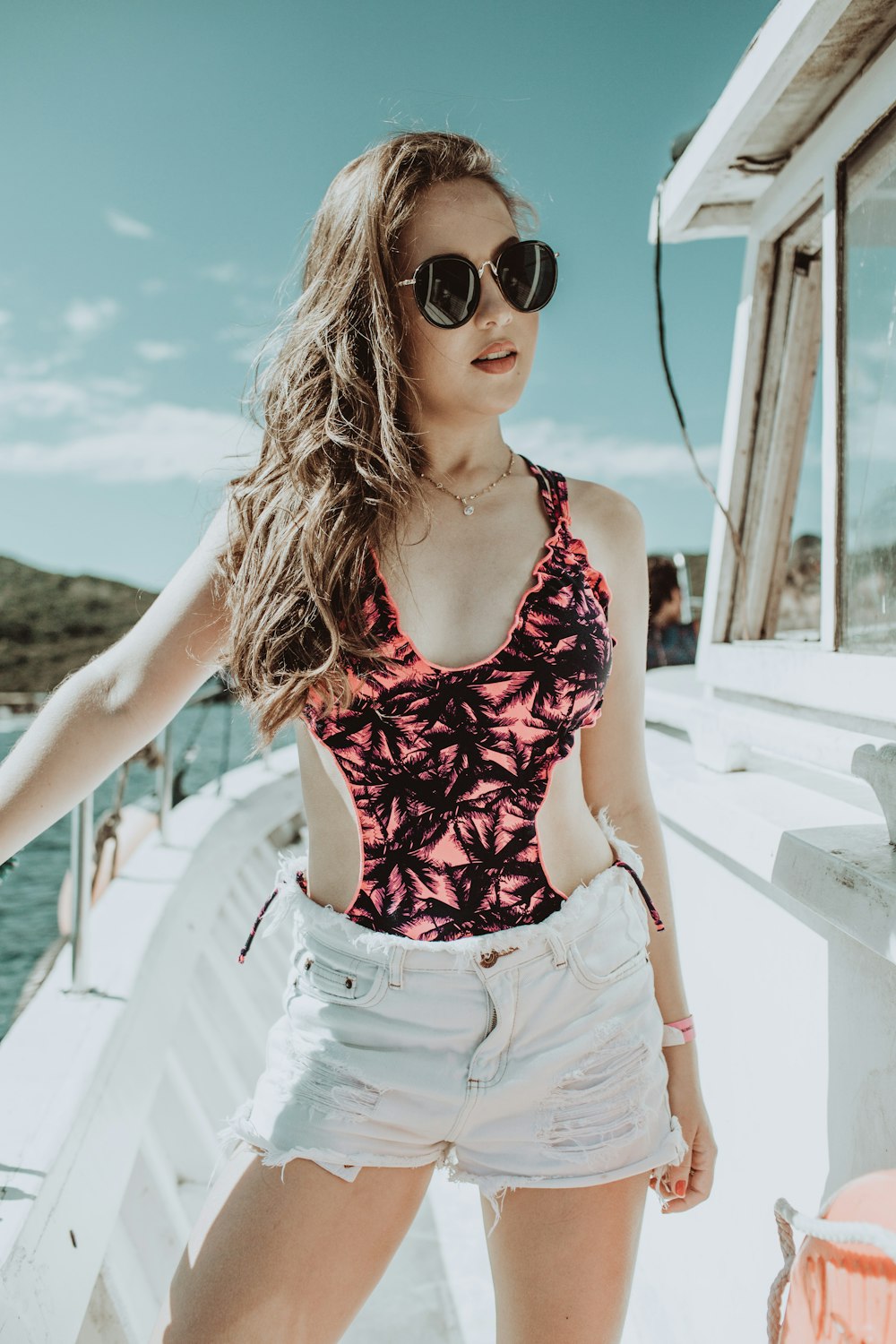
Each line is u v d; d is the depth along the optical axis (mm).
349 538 1019
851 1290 770
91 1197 1467
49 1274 1255
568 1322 992
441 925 1017
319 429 1100
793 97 1717
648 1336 1904
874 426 1585
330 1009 1033
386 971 1013
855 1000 1170
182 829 3648
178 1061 2506
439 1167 1105
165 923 2531
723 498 2346
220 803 4305
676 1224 1803
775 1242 1400
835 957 1232
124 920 2467
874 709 1419
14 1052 1716
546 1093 1011
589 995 1037
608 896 1089
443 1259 2189
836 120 1685
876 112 1534
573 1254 1000
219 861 3598
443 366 1088
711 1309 1633
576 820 1089
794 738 1719
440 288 1052
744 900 1606
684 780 1964
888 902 942
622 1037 1050
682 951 2020
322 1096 1000
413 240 1096
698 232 2293
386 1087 997
